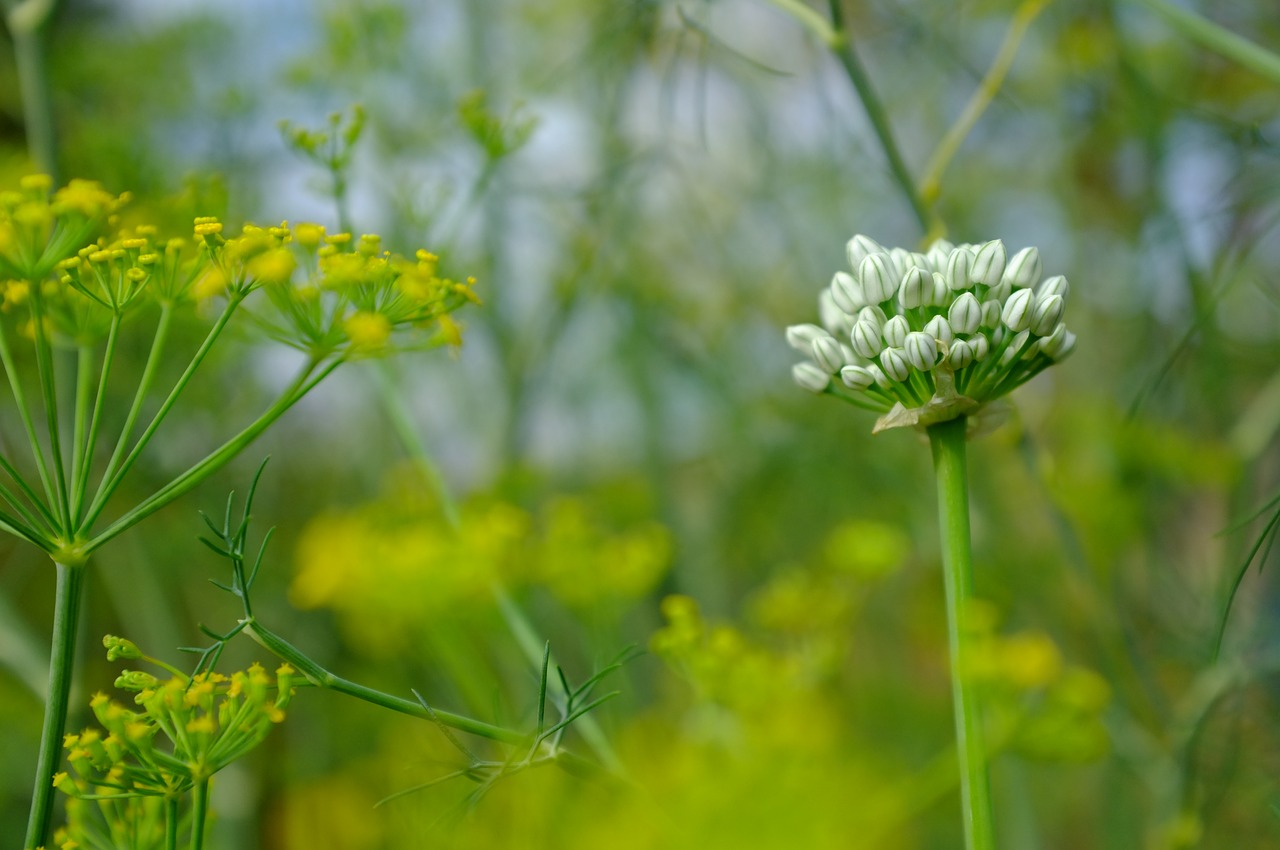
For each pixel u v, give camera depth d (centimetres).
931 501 73
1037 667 41
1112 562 63
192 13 66
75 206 37
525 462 63
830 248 81
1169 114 66
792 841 40
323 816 49
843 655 48
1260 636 51
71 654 37
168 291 38
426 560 45
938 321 38
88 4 70
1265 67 48
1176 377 63
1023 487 74
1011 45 48
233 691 37
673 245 83
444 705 55
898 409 39
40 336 37
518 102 52
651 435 76
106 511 58
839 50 48
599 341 78
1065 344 38
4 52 65
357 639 54
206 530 61
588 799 42
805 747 42
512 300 67
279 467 73
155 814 39
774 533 80
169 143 62
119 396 54
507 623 47
